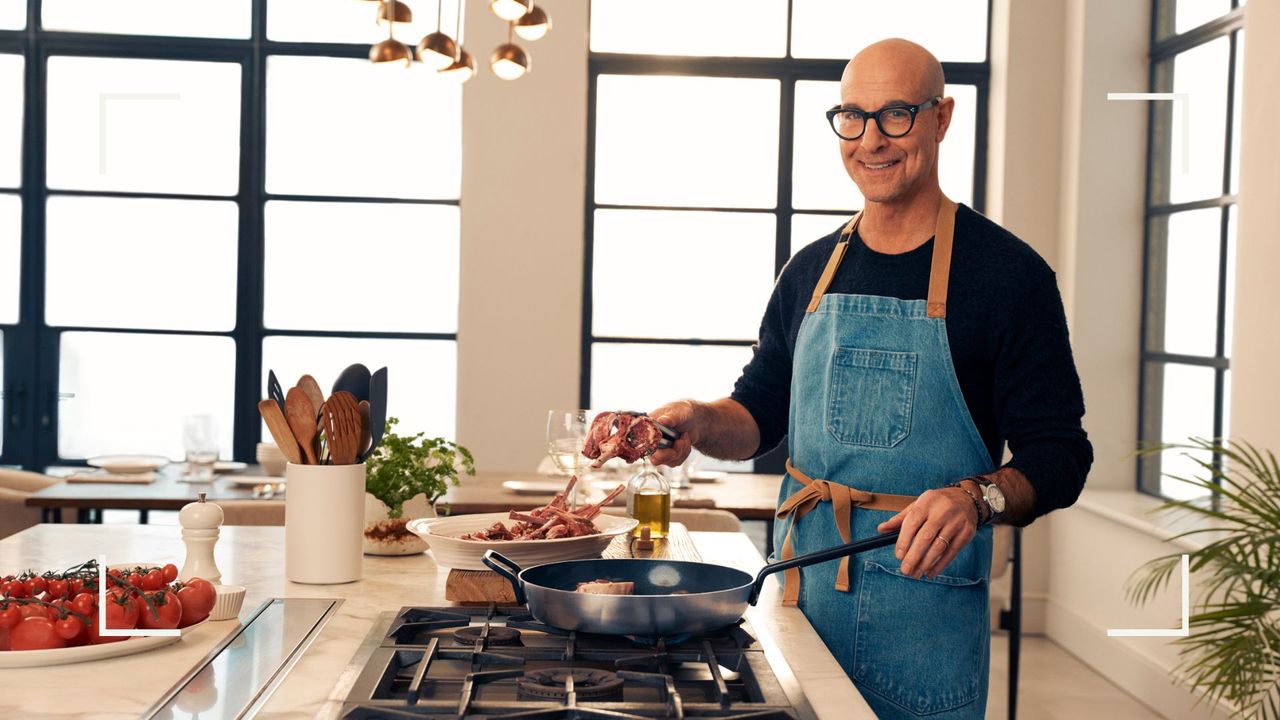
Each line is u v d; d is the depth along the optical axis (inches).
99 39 197.2
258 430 202.4
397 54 124.3
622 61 200.8
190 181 200.4
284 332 201.9
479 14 191.8
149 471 157.0
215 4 199.3
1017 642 149.1
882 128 66.9
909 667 64.9
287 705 43.5
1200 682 110.1
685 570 59.1
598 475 155.6
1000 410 67.8
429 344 203.3
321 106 201.0
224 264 201.5
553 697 43.4
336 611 59.4
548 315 194.9
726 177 203.6
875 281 70.2
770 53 202.7
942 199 70.6
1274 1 132.4
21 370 199.6
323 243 201.9
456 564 63.6
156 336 201.3
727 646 51.7
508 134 193.3
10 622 48.3
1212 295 165.8
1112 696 165.2
